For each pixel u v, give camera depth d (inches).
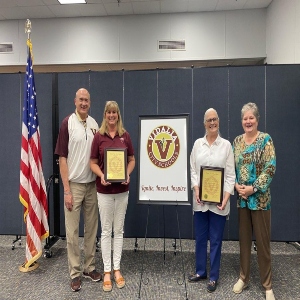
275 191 123.2
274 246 131.0
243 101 123.2
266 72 122.0
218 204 86.5
